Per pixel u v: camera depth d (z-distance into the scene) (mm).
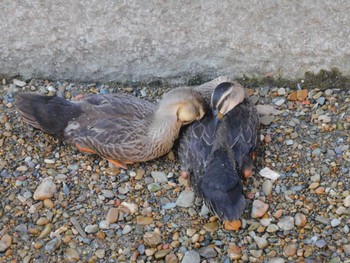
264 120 1946
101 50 1998
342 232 1699
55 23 1951
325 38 1938
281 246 1686
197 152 1796
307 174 1817
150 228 1725
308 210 1744
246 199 1773
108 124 1830
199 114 1845
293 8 1895
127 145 1813
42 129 1859
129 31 1961
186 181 1814
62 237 1710
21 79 2043
